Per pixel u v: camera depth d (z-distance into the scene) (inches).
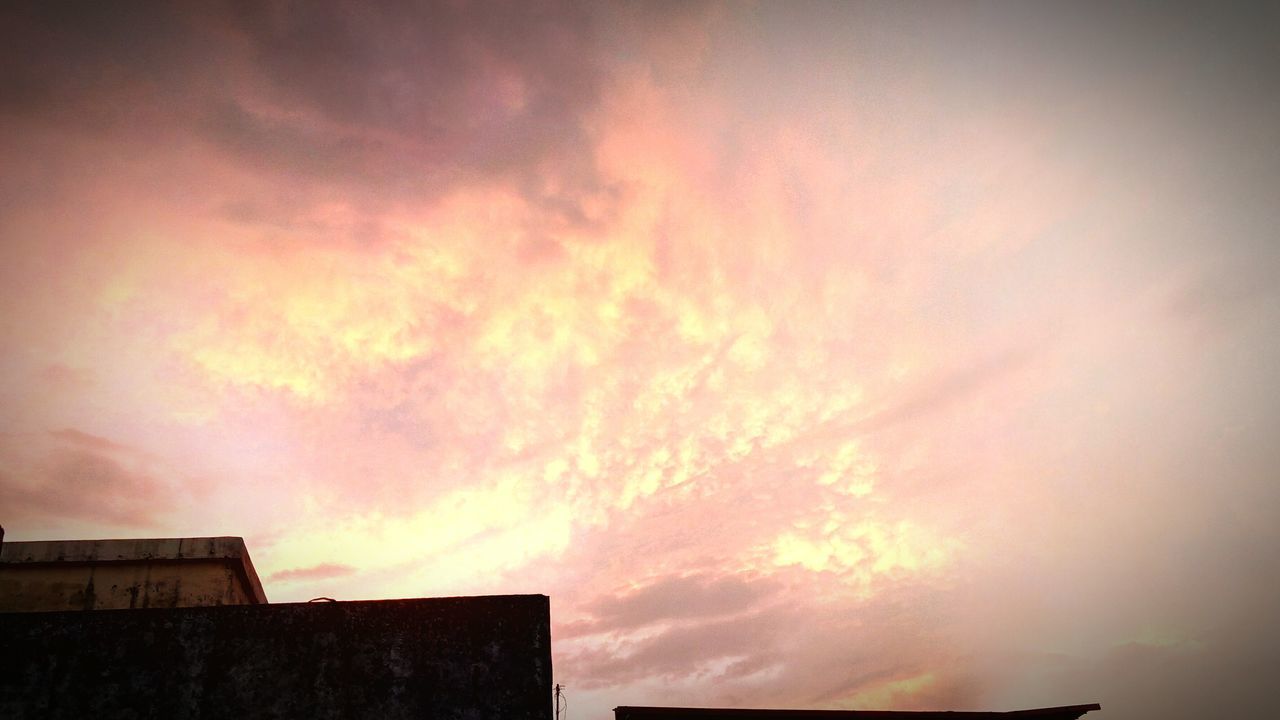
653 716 415.2
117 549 371.9
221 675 228.1
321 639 237.6
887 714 439.8
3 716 213.6
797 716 425.7
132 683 223.0
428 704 233.9
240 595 395.5
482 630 247.0
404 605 247.3
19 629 224.2
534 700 239.3
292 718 225.9
